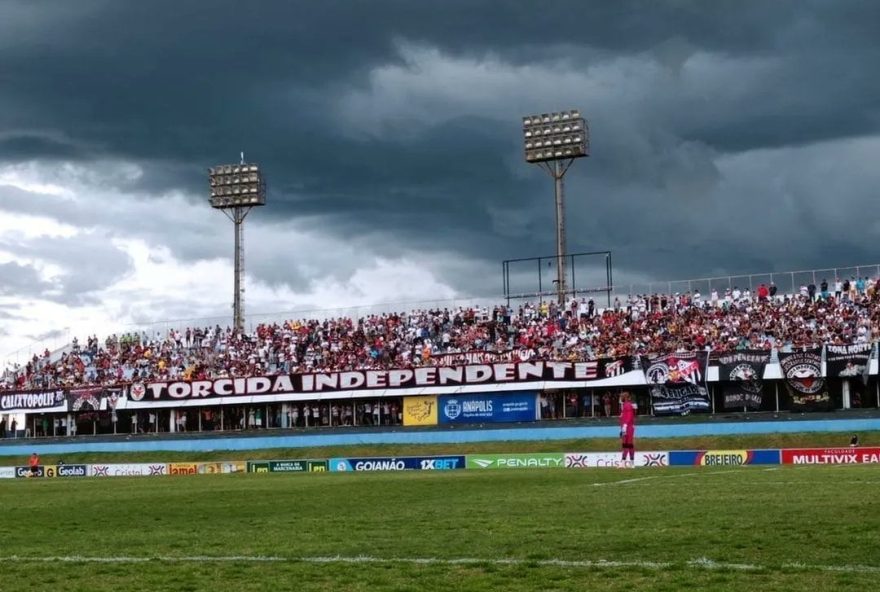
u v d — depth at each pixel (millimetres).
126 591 21078
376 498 45719
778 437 86500
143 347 123938
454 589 20438
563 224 118500
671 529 28688
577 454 77375
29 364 125812
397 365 105062
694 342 95688
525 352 101438
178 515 39781
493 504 39594
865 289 99375
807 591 19234
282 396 106125
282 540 29109
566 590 20062
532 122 120562
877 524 28109
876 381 87188
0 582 22438
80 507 46031
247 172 131875
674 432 90750
